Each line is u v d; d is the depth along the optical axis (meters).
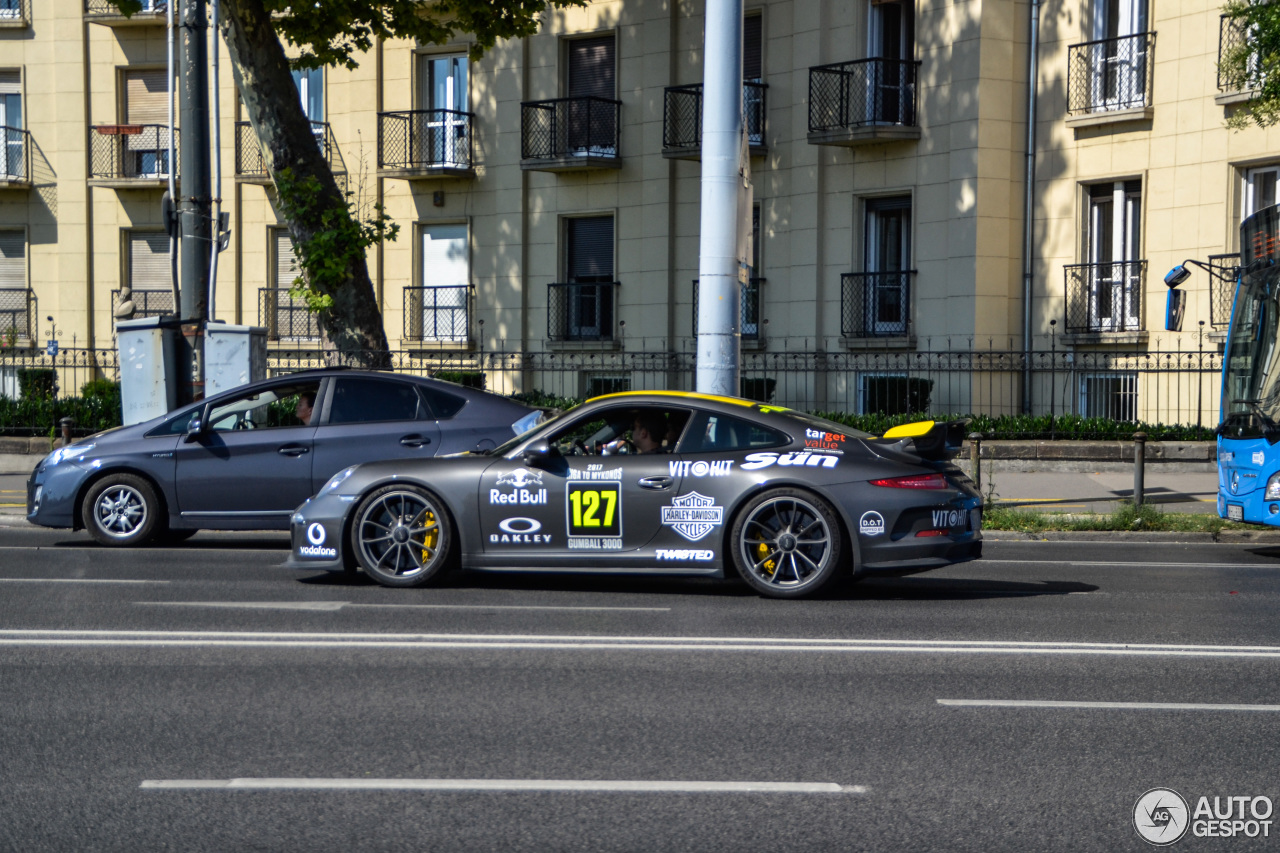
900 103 24.67
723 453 9.53
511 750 5.43
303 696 6.35
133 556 11.97
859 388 25.12
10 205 32.69
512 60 28.97
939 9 24.11
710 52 13.67
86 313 32.31
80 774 5.09
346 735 5.65
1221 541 13.98
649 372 27.30
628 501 9.55
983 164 23.66
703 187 13.71
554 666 7.06
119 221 32.22
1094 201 23.67
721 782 5.01
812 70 25.27
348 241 21.30
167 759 5.29
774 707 6.17
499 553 9.77
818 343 25.84
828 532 9.30
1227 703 6.29
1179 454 20.00
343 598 9.47
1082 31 23.34
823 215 25.78
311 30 21.72
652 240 27.72
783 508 9.46
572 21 28.44
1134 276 23.08
